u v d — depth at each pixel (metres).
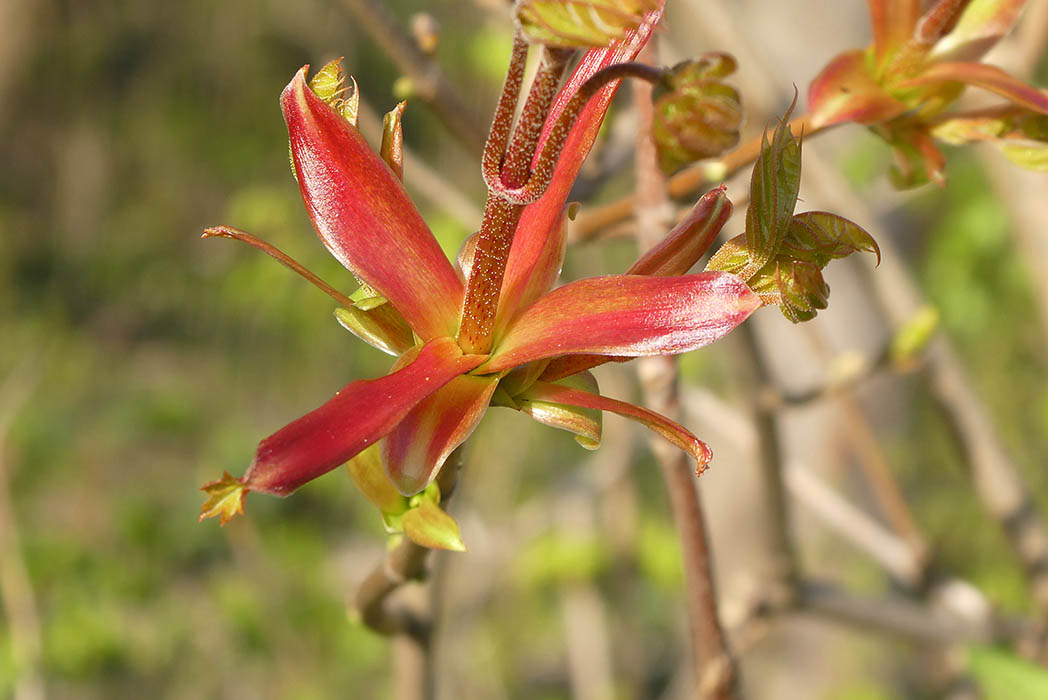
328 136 0.24
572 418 0.23
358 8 0.32
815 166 0.43
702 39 0.41
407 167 0.40
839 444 0.60
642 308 0.23
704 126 0.22
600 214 0.31
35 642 0.61
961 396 0.43
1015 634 0.40
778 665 0.74
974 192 0.99
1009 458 0.43
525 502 0.98
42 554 0.88
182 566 0.94
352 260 0.23
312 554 0.94
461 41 0.95
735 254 0.23
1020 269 1.00
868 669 0.75
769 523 0.39
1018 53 0.37
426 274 0.24
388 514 0.24
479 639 0.95
